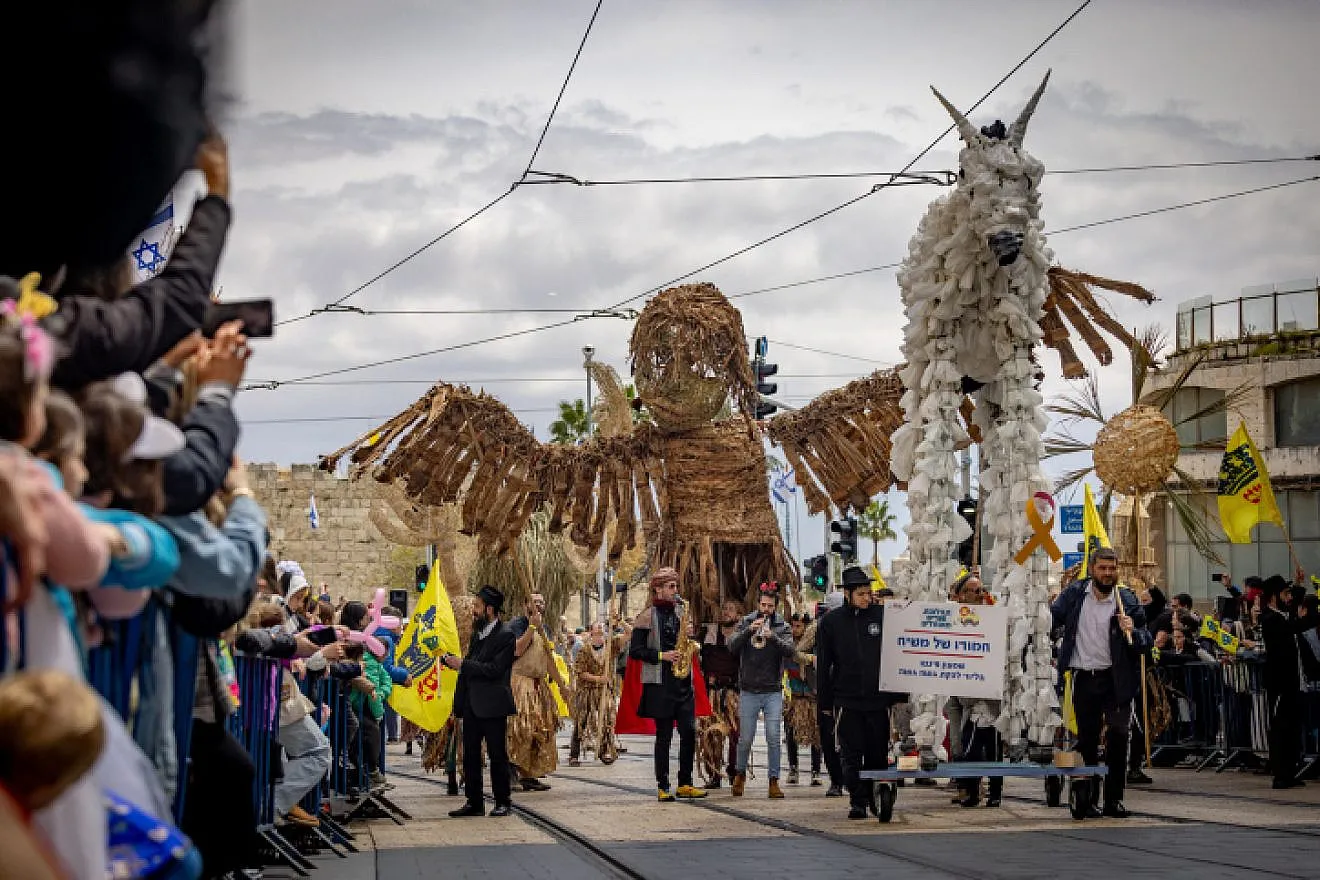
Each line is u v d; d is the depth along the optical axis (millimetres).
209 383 5270
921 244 13422
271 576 9289
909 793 15523
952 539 13188
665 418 16219
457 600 18672
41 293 4543
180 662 5559
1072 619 12820
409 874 9508
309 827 10719
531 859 10266
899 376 15297
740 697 15539
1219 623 18297
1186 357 39750
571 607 52062
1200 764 17922
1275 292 39375
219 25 4477
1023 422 13211
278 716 9508
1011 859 9648
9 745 3221
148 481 4582
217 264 5098
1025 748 13023
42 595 3918
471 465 16109
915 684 12523
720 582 16609
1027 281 13125
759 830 11914
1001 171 12828
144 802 4078
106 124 4383
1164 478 18844
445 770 18484
